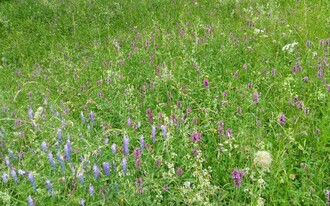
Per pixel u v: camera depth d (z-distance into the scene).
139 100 1.47
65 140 1.17
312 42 1.73
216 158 1.10
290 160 1.05
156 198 0.96
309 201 0.92
